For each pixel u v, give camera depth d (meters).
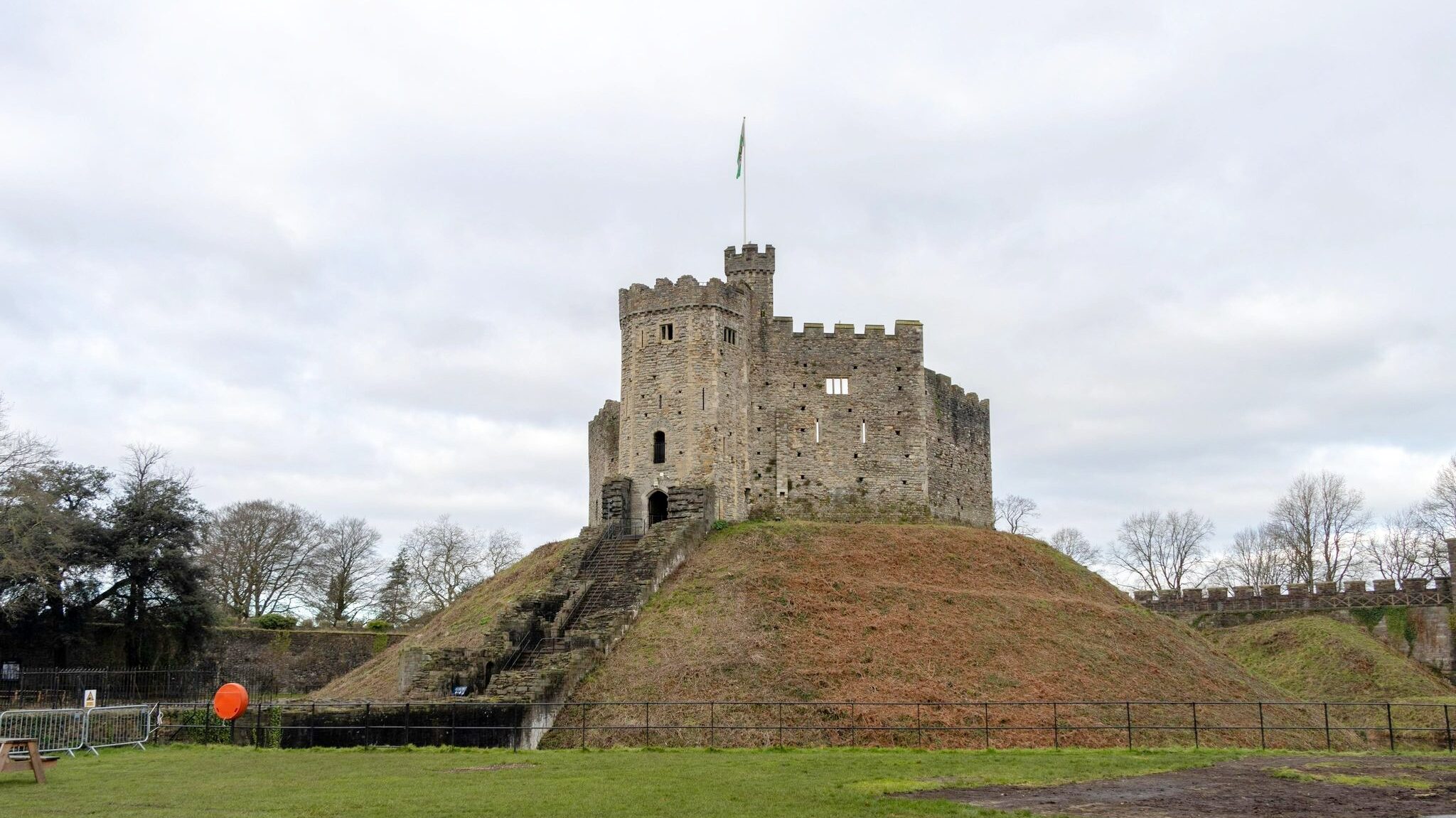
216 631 77.69
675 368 70.56
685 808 26.84
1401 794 30.12
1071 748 42.97
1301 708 55.62
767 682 47.88
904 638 52.44
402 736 43.53
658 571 59.38
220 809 26.75
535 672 48.59
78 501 69.00
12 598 62.66
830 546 64.25
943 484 78.81
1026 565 67.44
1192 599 90.38
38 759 31.92
